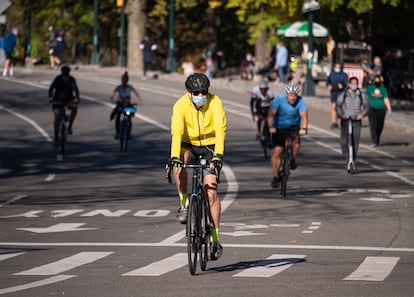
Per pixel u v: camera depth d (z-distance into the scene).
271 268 24.03
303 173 50.16
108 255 26.08
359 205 38.28
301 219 34.12
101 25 174.25
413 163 55.75
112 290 21.02
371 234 30.56
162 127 72.44
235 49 185.12
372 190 43.53
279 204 38.34
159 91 100.12
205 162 23.38
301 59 116.00
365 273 23.34
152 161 55.72
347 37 118.31
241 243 28.48
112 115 63.81
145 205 38.06
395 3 98.25
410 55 104.44
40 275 23.02
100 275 22.92
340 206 37.91
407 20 113.56
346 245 28.22
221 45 182.88
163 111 82.25
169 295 20.44
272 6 120.88
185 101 23.72
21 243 28.48
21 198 41.06
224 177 48.06
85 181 47.25
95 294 20.56
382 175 49.88
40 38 168.62
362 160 56.72
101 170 51.66
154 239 29.11
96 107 83.44
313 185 45.22
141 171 51.19
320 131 72.25
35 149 61.22
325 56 117.69
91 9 171.62
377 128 63.66
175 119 23.59
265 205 38.00
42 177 49.12
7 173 50.84
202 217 23.75
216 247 24.19
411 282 22.12
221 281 22.12
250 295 20.42
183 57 177.12
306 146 63.41
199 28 176.88
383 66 99.88
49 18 170.00
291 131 41.41
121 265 24.39
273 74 123.56
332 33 118.00
